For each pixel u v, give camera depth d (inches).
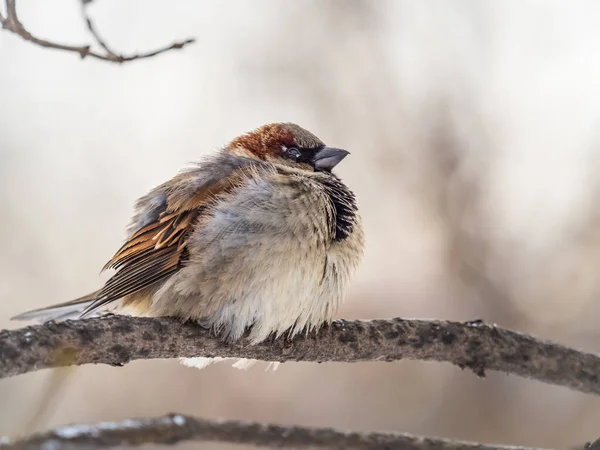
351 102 642.8
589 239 560.4
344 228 291.3
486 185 598.5
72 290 570.6
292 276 273.6
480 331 288.7
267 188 280.2
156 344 251.9
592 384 290.7
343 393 517.7
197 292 271.3
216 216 276.2
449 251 582.6
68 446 169.8
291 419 502.3
